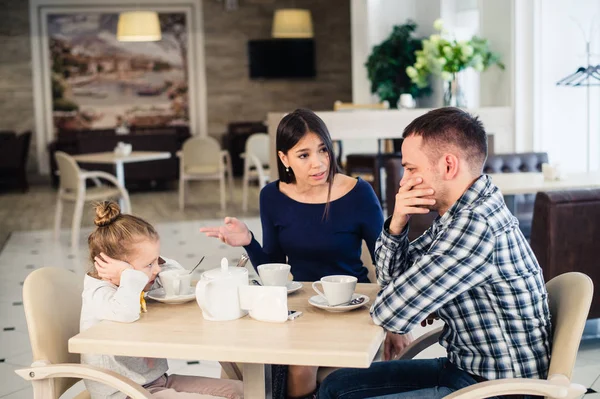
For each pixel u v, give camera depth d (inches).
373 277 107.1
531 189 179.5
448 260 69.0
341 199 104.3
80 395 87.4
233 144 532.4
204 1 565.0
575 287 72.4
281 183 107.7
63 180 293.0
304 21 455.5
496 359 71.1
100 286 80.9
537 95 270.5
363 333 70.9
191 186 488.7
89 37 554.9
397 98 386.9
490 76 287.1
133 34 388.5
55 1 550.3
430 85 385.1
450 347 75.4
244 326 74.6
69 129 559.5
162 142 466.6
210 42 568.1
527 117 273.4
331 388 81.6
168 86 567.2
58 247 287.4
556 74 269.3
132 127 557.9
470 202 71.3
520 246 71.7
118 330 74.3
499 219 70.2
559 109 270.8
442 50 276.5
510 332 70.8
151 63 563.5
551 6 266.5
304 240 104.5
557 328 71.5
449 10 374.6
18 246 293.3
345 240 104.3
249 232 100.4
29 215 380.2
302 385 94.9
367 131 269.0
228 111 575.2
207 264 247.0
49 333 80.0
